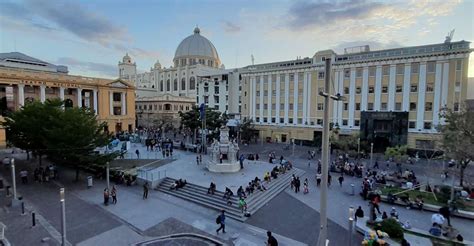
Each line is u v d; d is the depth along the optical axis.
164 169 30.36
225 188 22.94
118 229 16.64
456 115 25.44
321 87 50.22
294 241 15.50
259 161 36.56
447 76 39.22
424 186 24.53
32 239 15.15
